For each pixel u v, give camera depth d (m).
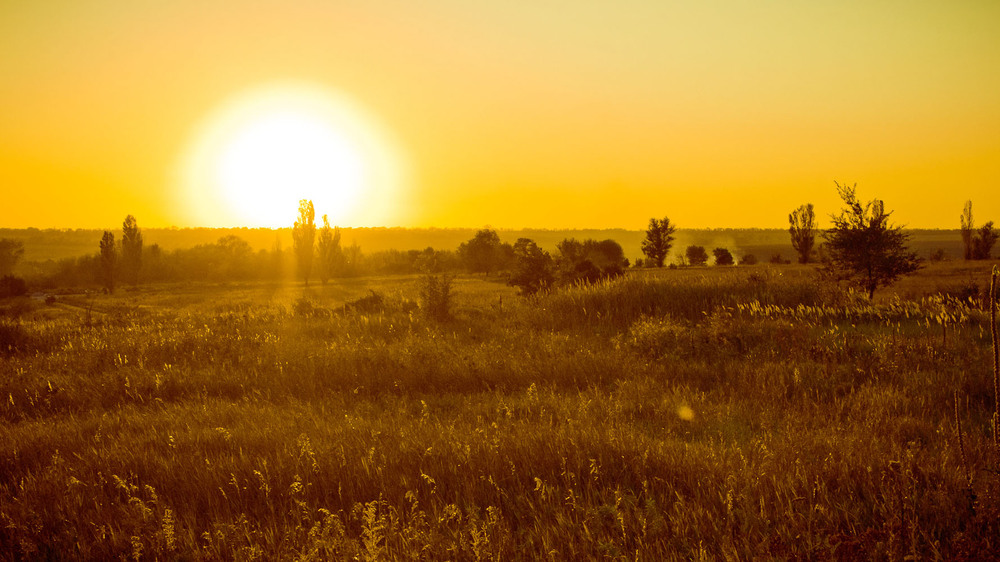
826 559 3.46
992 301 4.06
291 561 3.93
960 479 4.54
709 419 7.45
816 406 7.73
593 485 4.92
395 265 111.62
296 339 14.09
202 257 119.00
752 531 3.92
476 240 93.81
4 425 8.16
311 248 86.75
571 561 3.74
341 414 8.23
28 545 4.22
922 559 3.47
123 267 95.50
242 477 5.32
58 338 15.56
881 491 4.44
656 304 16.19
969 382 8.27
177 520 4.58
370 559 3.58
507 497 4.75
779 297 16.62
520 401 8.66
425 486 5.00
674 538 3.93
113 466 5.75
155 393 9.81
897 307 14.58
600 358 10.89
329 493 5.00
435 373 10.28
